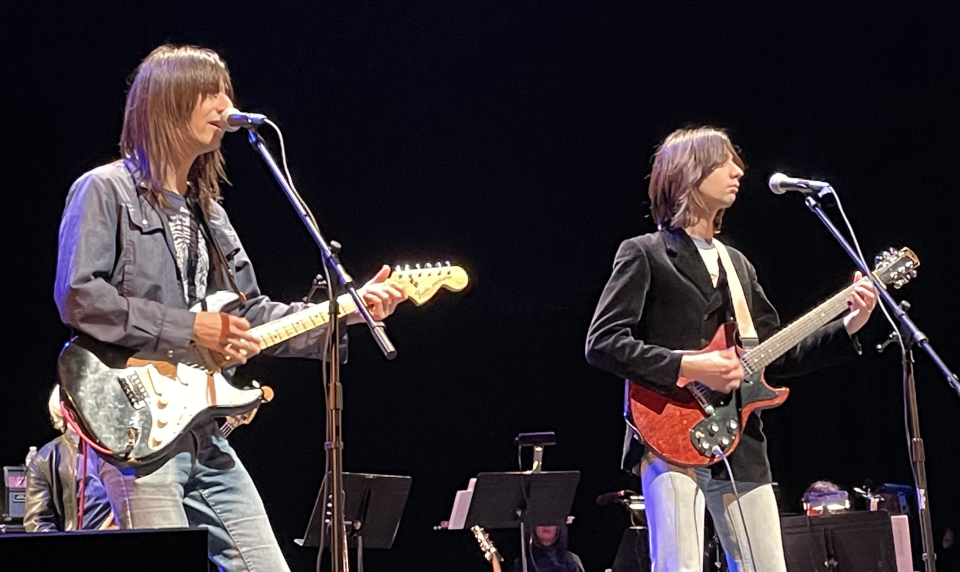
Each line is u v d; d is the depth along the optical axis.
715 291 3.58
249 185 7.02
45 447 4.46
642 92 7.42
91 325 2.64
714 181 3.64
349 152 7.15
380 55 7.10
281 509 7.48
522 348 8.00
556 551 6.94
